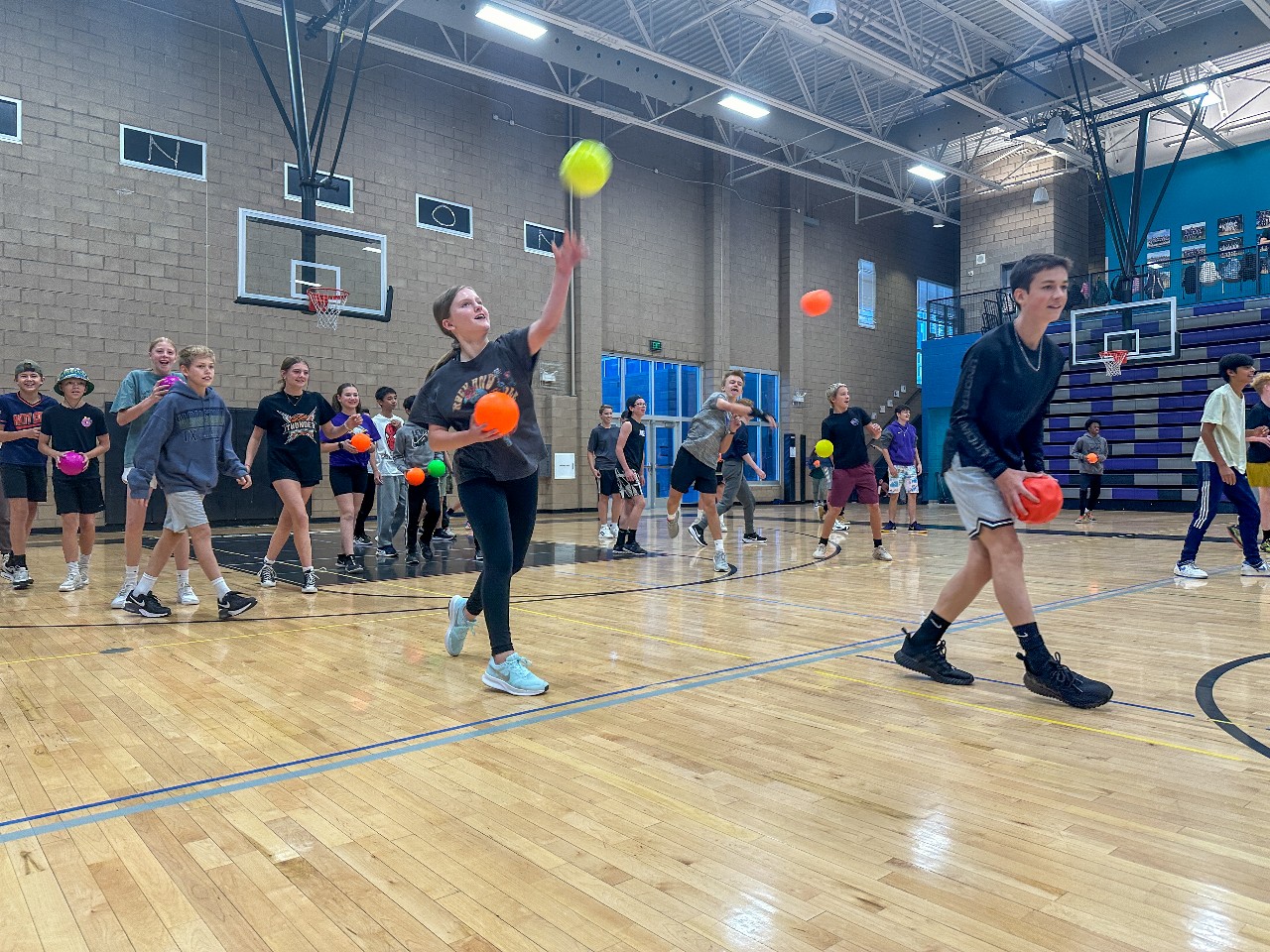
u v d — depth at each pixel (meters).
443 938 1.26
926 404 18.19
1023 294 2.51
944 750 2.12
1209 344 13.97
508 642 2.73
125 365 10.07
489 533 2.71
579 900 1.37
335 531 10.16
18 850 1.57
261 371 11.11
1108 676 2.86
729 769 1.99
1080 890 1.40
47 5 9.58
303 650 3.38
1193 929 1.26
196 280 10.59
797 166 16.09
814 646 3.41
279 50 11.18
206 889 1.42
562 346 14.23
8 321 9.33
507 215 13.50
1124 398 14.95
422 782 1.91
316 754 2.11
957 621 3.94
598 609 4.33
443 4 9.53
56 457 5.00
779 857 1.53
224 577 5.72
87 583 5.45
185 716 2.46
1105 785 1.87
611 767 2.01
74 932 1.28
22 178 9.41
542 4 10.12
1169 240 16.81
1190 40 11.47
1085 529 9.96
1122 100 15.27
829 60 12.30
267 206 11.10
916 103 13.86
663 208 15.70
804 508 15.81
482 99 13.20
